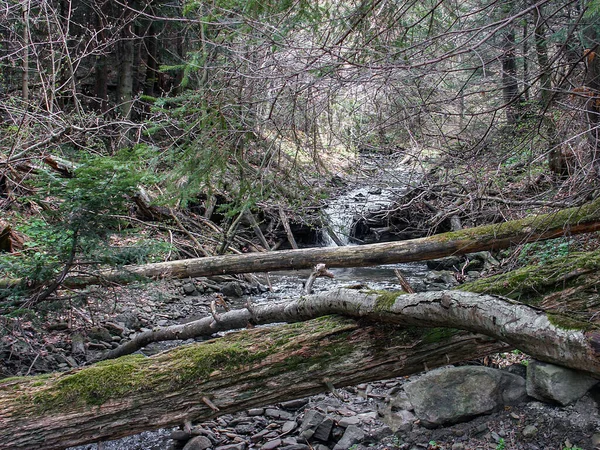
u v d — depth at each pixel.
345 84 3.41
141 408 3.37
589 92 3.41
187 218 9.95
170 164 4.66
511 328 2.88
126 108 13.30
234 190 5.49
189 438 4.00
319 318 3.86
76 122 8.80
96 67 14.14
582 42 3.33
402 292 3.59
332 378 3.59
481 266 9.02
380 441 3.54
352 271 10.50
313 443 3.79
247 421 4.23
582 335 2.66
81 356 5.61
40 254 4.62
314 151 4.59
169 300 7.81
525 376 3.65
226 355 3.54
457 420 3.41
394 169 6.58
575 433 3.01
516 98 3.39
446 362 3.71
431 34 3.41
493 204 6.05
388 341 3.65
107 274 5.12
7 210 7.27
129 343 5.38
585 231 4.70
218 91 3.97
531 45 3.70
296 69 3.35
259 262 6.16
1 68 9.23
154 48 14.12
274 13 3.44
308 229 11.61
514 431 3.18
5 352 5.29
